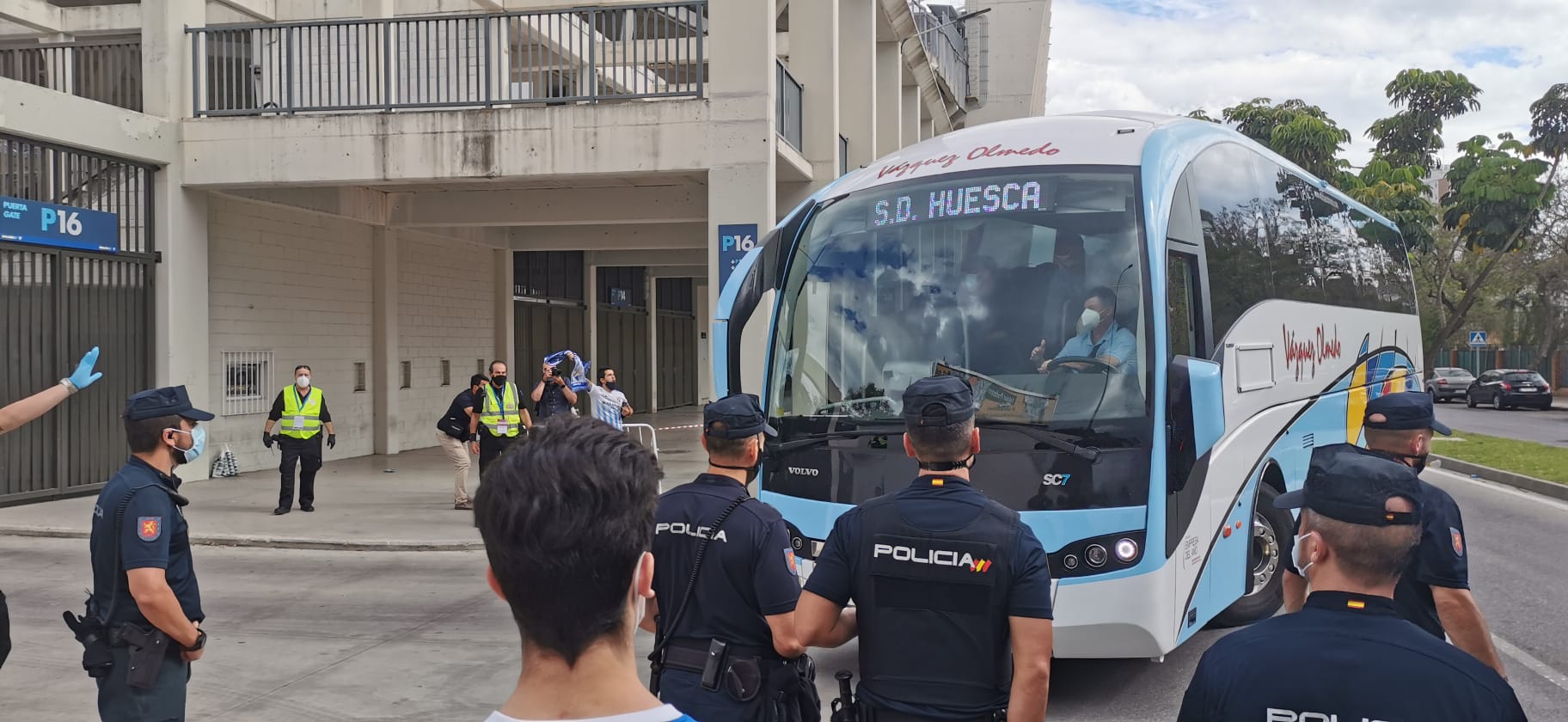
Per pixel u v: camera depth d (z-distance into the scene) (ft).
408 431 66.08
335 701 19.54
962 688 10.32
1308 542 7.43
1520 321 158.61
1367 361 33.94
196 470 49.96
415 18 46.24
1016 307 19.47
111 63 49.47
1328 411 29.45
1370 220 36.04
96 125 43.96
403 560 33.42
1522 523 39.83
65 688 20.30
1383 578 7.07
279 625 25.18
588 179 48.55
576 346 88.94
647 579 5.45
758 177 43.86
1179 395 18.53
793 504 20.33
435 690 20.21
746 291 21.15
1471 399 131.44
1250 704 6.88
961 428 10.80
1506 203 125.49
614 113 44.80
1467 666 6.69
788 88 51.72
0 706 19.30
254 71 52.11
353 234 61.77
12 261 41.22
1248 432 22.71
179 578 12.13
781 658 11.36
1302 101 112.37
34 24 61.00
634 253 89.61
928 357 19.74
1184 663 22.24
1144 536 17.93
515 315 79.15
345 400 61.11
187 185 48.08
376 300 63.67
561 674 4.96
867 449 19.61
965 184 20.76
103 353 45.06
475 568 32.01
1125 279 18.99
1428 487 11.64
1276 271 25.72
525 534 4.87
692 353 124.06
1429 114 131.44
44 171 42.70
